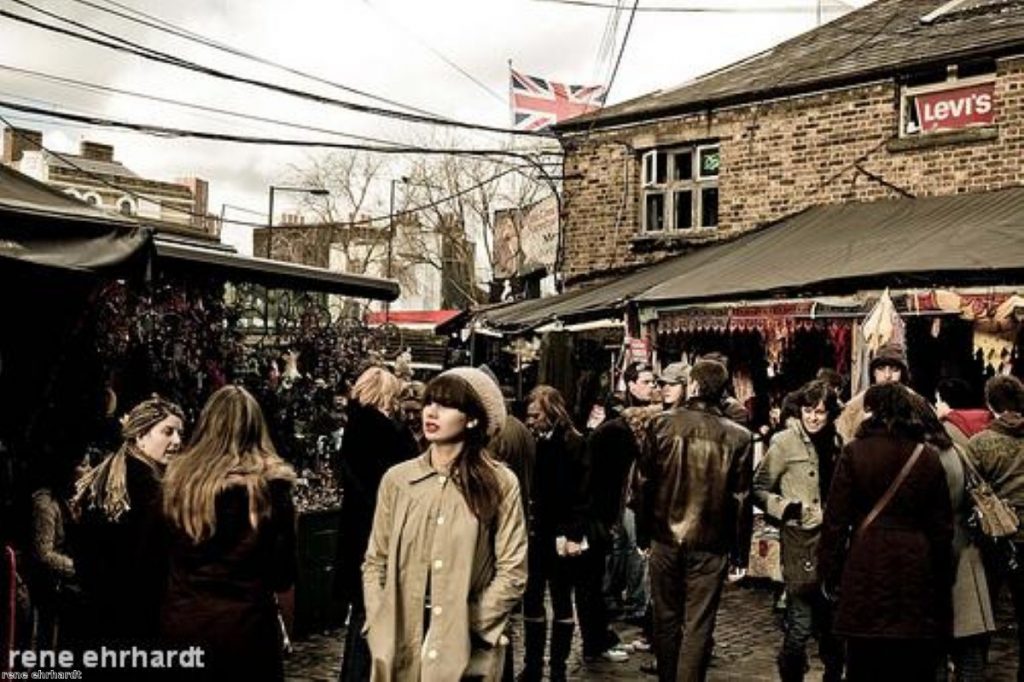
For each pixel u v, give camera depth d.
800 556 6.43
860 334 10.51
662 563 6.29
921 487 5.09
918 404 5.34
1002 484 6.41
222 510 4.05
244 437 4.18
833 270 10.83
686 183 16.06
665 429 6.32
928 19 15.04
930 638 5.02
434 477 4.17
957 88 13.20
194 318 9.00
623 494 7.65
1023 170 12.43
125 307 8.21
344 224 43.19
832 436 6.69
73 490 5.79
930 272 9.83
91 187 48.97
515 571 4.13
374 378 5.97
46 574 5.02
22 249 5.47
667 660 6.31
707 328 11.75
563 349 15.60
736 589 10.41
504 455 6.62
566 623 6.91
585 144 17.23
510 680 6.16
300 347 10.31
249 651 4.05
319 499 8.58
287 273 9.42
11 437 6.69
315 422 9.84
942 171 13.09
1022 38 12.33
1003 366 9.78
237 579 4.07
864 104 13.86
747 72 16.41
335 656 7.64
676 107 15.76
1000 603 9.55
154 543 4.18
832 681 6.56
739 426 6.31
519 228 20.06
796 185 14.51
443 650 4.00
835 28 17.17
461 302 49.25
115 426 7.45
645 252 16.28
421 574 4.09
